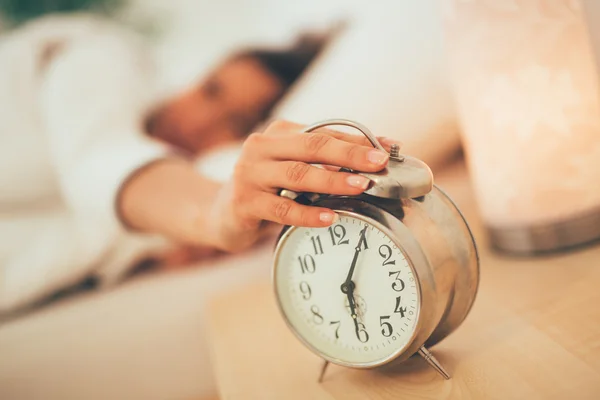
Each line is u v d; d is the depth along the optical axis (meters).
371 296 0.42
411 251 0.39
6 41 0.77
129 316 0.64
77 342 0.63
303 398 0.43
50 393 0.62
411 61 0.68
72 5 0.85
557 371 0.40
